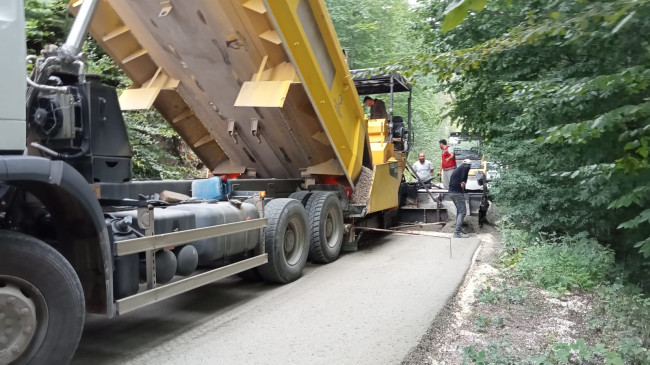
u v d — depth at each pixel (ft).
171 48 21.99
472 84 29.71
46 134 13.53
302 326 16.76
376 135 34.45
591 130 12.99
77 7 19.86
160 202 17.63
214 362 13.91
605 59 18.03
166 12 19.84
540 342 15.60
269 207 22.45
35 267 11.23
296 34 20.42
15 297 10.89
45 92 13.33
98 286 13.07
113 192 14.88
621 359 13.65
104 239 12.81
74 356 14.30
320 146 26.43
